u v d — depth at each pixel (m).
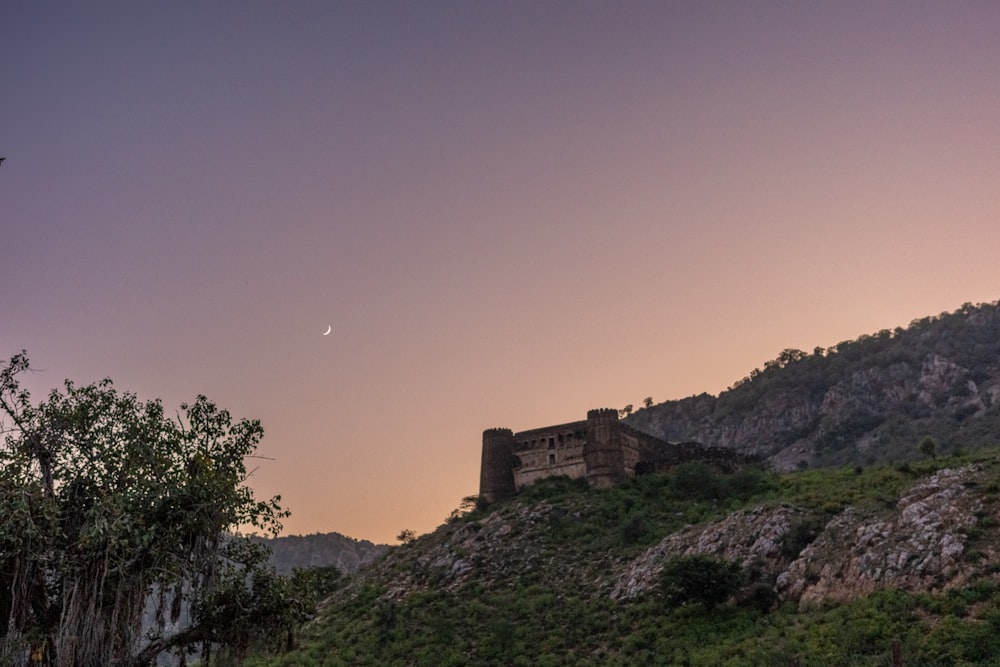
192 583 31.55
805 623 57.66
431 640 71.56
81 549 29.11
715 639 60.12
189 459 32.50
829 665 49.81
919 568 58.28
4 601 28.95
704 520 84.38
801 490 86.38
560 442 106.75
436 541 98.44
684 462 103.44
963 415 197.88
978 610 51.84
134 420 31.91
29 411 30.83
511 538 90.62
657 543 81.81
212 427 33.41
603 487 100.12
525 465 107.94
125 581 29.31
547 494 101.00
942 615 52.53
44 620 29.20
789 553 68.56
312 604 33.84
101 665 28.27
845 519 69.69
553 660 63.31
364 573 98.81
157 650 30.53
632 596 71.50
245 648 32.56
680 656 58.34
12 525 27.92
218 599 31.66
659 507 91.75
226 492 31.92
